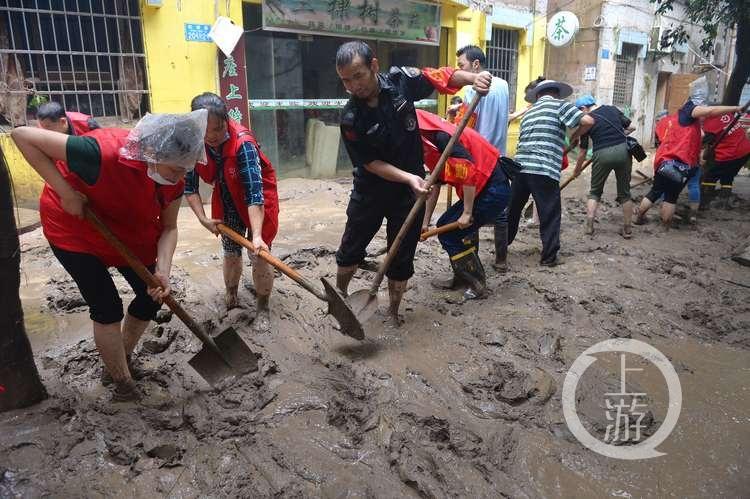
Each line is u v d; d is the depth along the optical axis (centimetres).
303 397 294
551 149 498
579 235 636
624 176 611
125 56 738
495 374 325
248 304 401
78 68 727
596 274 496
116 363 276
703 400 308
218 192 352
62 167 238
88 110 741
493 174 418
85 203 241
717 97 1966
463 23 1158
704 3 893
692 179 686
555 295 435
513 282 473
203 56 796
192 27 779
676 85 1772
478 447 263
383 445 263
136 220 259
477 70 533
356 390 303
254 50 884
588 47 1431
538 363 343
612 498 239
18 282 260
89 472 239
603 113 609
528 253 561
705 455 265
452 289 455
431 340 365
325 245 540
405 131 328
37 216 630
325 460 252
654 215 732
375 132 318
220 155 329
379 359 339
